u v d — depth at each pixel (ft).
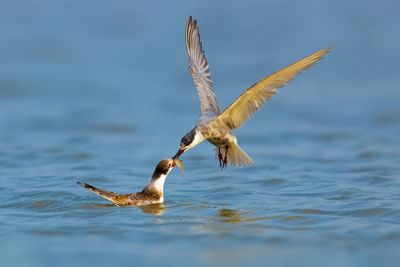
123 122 75.25
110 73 104.73
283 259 33.47
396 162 55.31
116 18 137.69
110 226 38.86
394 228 37.83
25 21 135.54
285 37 123.13
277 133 69.41
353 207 42.14
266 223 39.22
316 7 139.33
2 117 78.18
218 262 33.12
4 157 58.54
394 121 74.02
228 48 117.91
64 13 140.97
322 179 50.08
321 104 84.02
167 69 107.34
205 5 141.38
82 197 45.06
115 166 55.67
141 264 32.94
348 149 61.26
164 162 43.32
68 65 109.40
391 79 97.19
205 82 44.57
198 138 41.29
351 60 107.76
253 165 55.16
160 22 134.62
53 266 32.89
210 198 45.32
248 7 140.05
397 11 136.46
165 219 40.22
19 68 105.91
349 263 32.89
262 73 102.01
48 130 71.46
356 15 134.72
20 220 40.45
